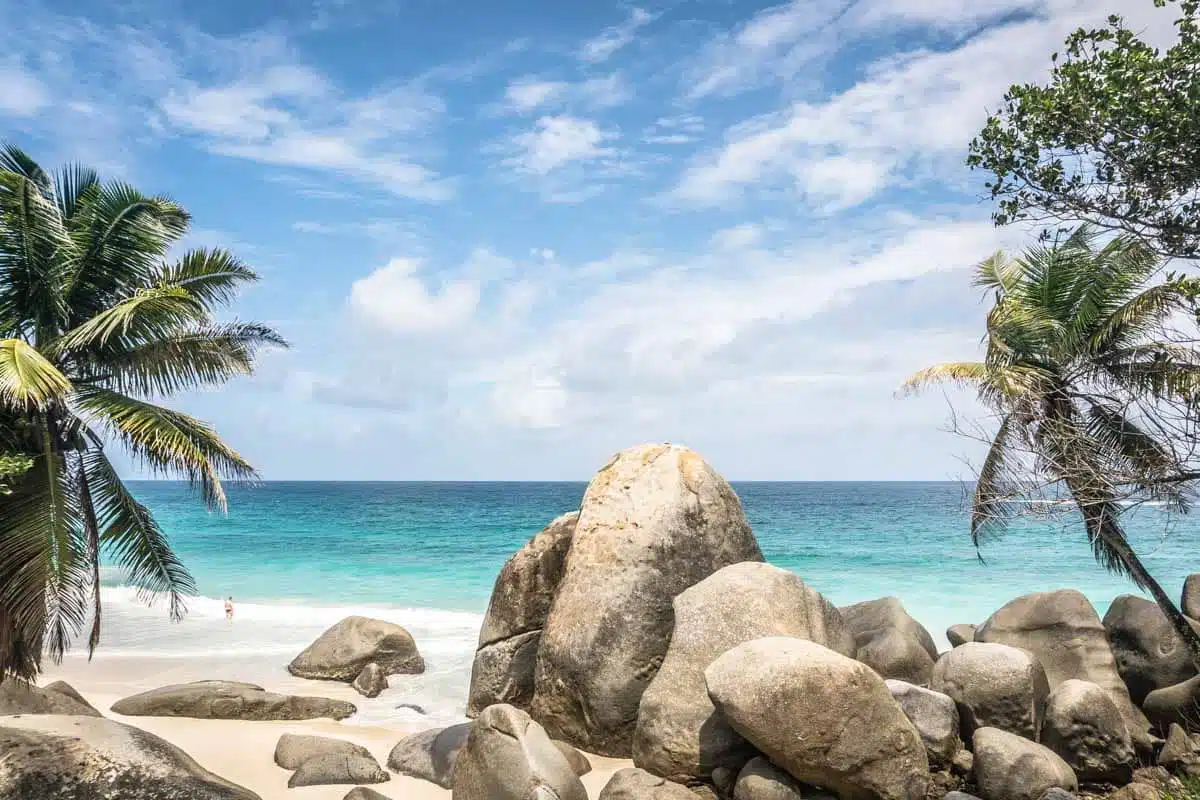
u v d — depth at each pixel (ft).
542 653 43.57
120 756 28.04
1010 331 47.98
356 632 64.23
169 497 442.50
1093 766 35.58
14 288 42.22
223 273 46.91
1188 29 24.59
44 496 39.47
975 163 28.71
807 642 34.30
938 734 37.01
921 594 107.55
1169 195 26.05
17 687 43.42
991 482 40.01
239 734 44.21
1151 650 44.01
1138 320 44.21
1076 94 25.86
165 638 77.87
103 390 41.32
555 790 30.14
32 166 44.70
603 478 47.96
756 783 31.89
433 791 35.70
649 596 41.78
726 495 46.14
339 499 407.03
